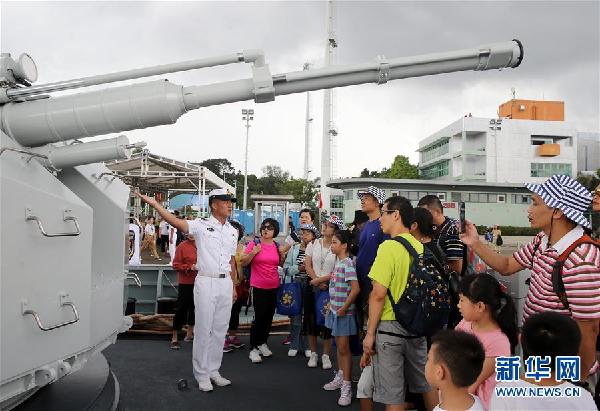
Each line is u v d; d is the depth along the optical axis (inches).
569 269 108.8
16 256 103.7
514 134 2191.2
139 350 257.1
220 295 200.1
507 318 113.2
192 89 139.5
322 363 234.2
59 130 132.6
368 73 142.9
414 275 134.8
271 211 839.7
